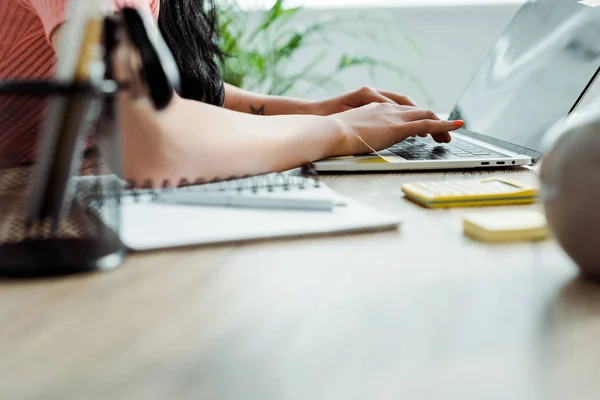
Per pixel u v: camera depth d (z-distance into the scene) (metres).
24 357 0.31
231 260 0.45
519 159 0.81
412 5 2.09
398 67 2.12
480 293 0.39
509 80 1.00
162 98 0.45
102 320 0.35
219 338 0.33
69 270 0.41
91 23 0.40
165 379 0.29
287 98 1.13
